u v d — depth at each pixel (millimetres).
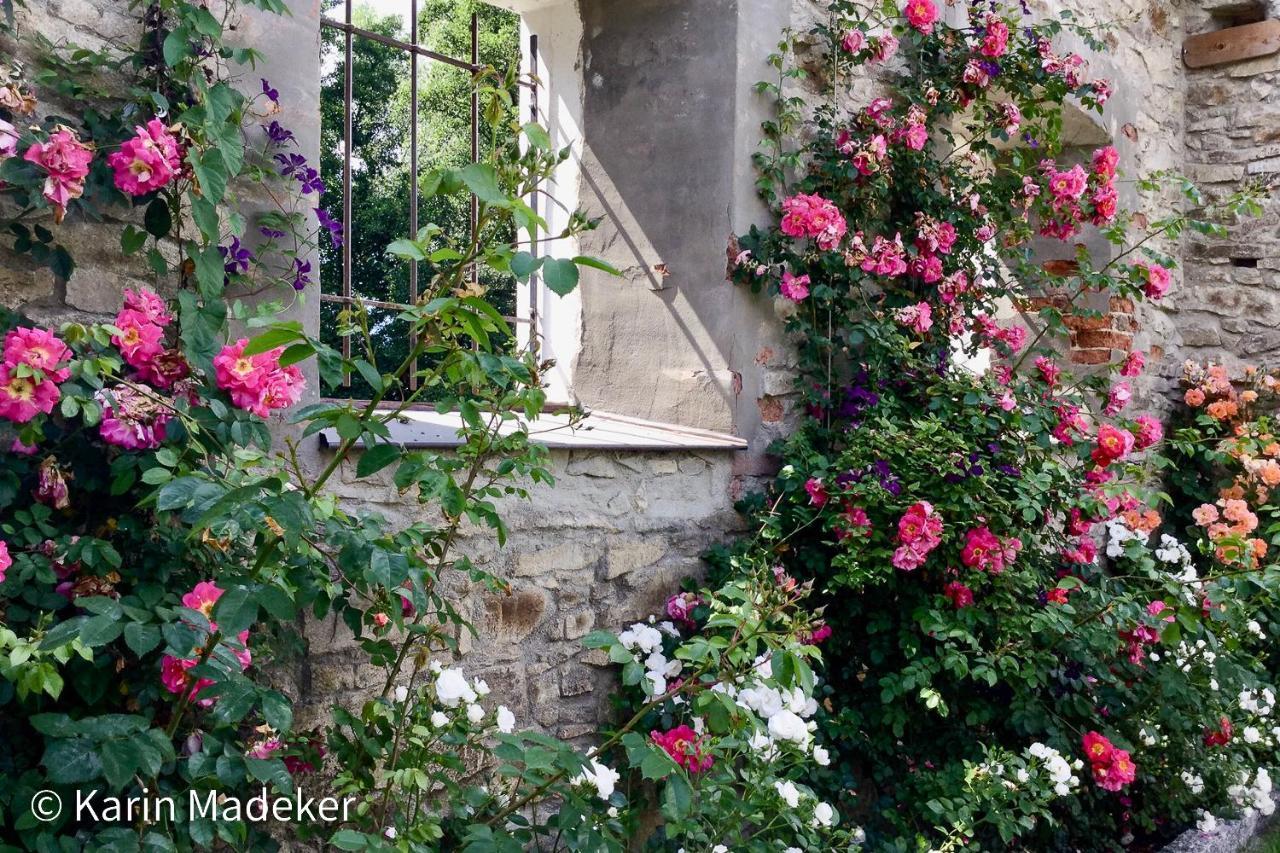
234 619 1391
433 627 2152
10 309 1880
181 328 1853
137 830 1668
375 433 1568
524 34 3625
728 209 3154
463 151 5305
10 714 1772
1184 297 5398
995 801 2725
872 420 3166
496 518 2053
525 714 2592
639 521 2896
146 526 1896
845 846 2383
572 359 3502
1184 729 3385
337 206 5824
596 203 3441
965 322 3568
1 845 1620
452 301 1487
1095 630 3025
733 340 3166
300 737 2074
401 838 1820
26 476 1812
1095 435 3826
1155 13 5164
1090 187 3676
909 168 3467
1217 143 5324
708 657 1955
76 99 1930
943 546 3008
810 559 3109
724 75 3164
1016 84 3678
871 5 3562
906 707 3100
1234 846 3340
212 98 1850
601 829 1837
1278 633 3918
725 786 2107
